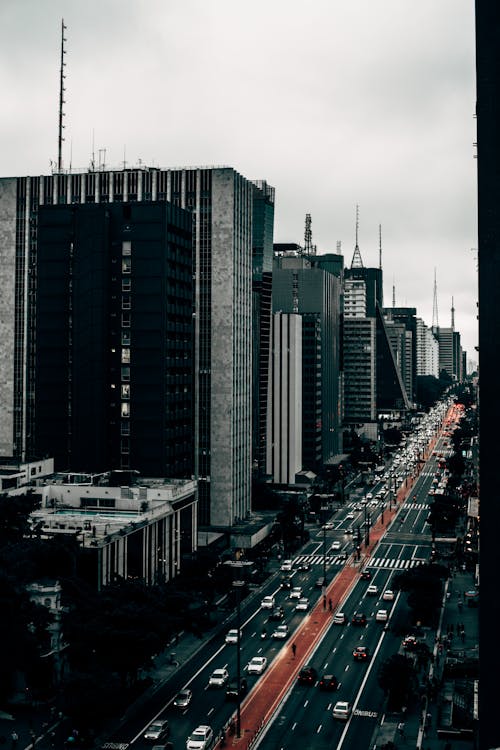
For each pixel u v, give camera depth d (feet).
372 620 579.48
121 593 462.60
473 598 617.62
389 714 413.80
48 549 474.90
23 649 378.12
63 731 395.55
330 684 446.19
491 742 269.03
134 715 414.82
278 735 389.60
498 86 275.18
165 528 613.11
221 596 643.04
